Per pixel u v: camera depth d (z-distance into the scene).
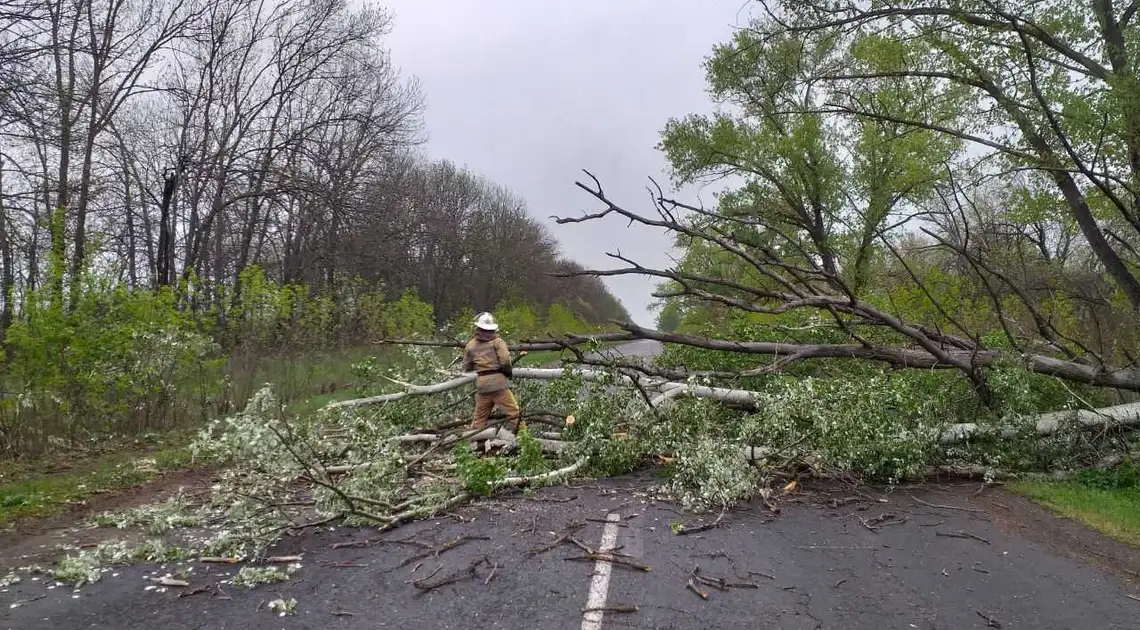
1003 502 6.82
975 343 9.16
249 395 11.90
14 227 13.35
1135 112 10.13
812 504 6.60
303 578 4.58
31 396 8.50
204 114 23.08
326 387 14.18
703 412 7.83
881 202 19.52
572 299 53.22
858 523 6.00
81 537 5.55
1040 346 10.33
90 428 9.31
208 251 24.77
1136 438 8.47
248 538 5.30
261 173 22.92
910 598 4.31
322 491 5.99
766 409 7.44
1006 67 11.76
